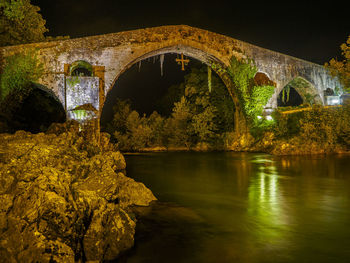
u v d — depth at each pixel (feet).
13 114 93.35
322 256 23.97
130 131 155.33
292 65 134.31
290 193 47.09
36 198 20.56
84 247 22.07
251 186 53.31
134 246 25.79
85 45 99.14
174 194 46.68
